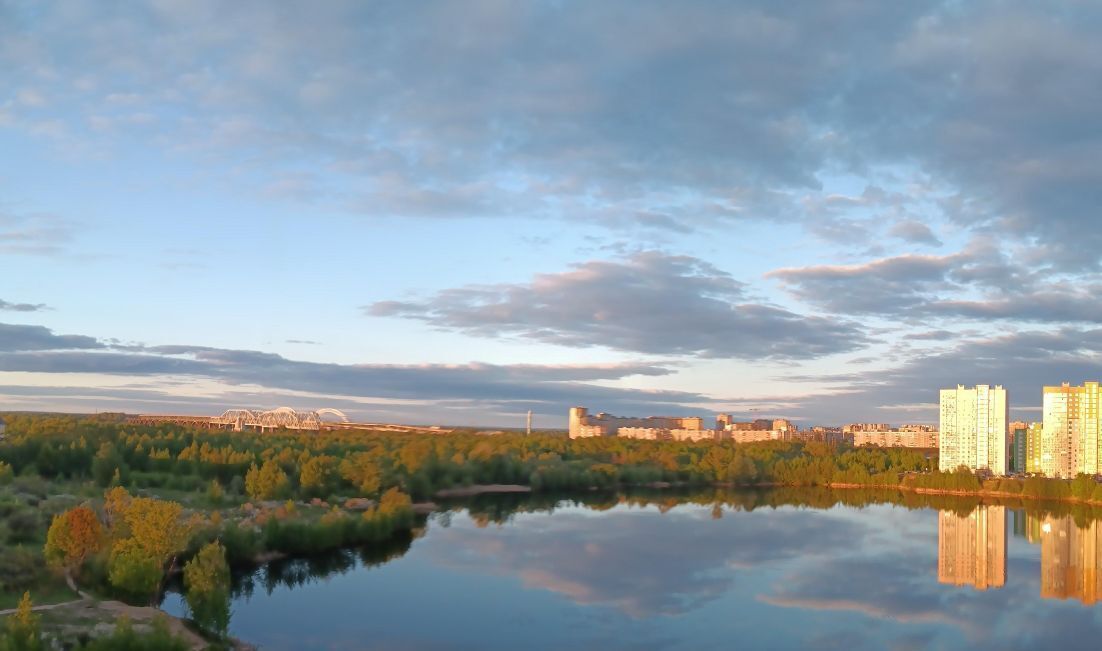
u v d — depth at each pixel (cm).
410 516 17538
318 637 9694
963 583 13575
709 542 17162
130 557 9825
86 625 8212
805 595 12394
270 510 16188
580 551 15688
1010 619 11331
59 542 9906
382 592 11962
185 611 9681
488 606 11306
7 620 7762
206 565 9269
